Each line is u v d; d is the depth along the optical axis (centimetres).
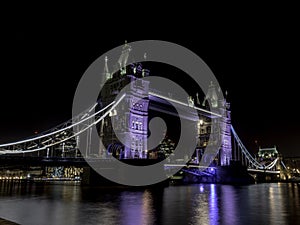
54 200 3691
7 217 2481
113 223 2288
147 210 2969
